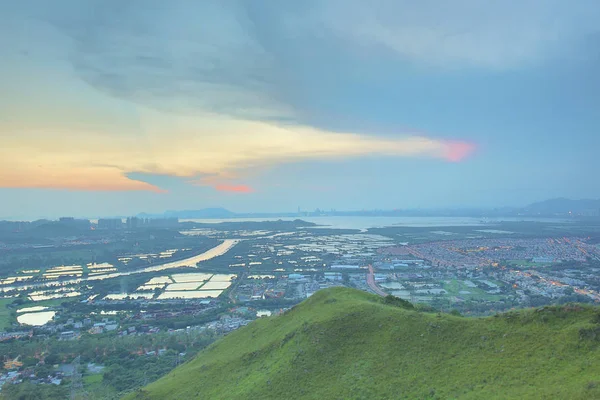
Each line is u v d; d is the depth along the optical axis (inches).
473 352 2327.8
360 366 2571.4
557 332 2199.8
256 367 3139.8
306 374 2669.8
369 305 3272.6
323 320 3211.1
